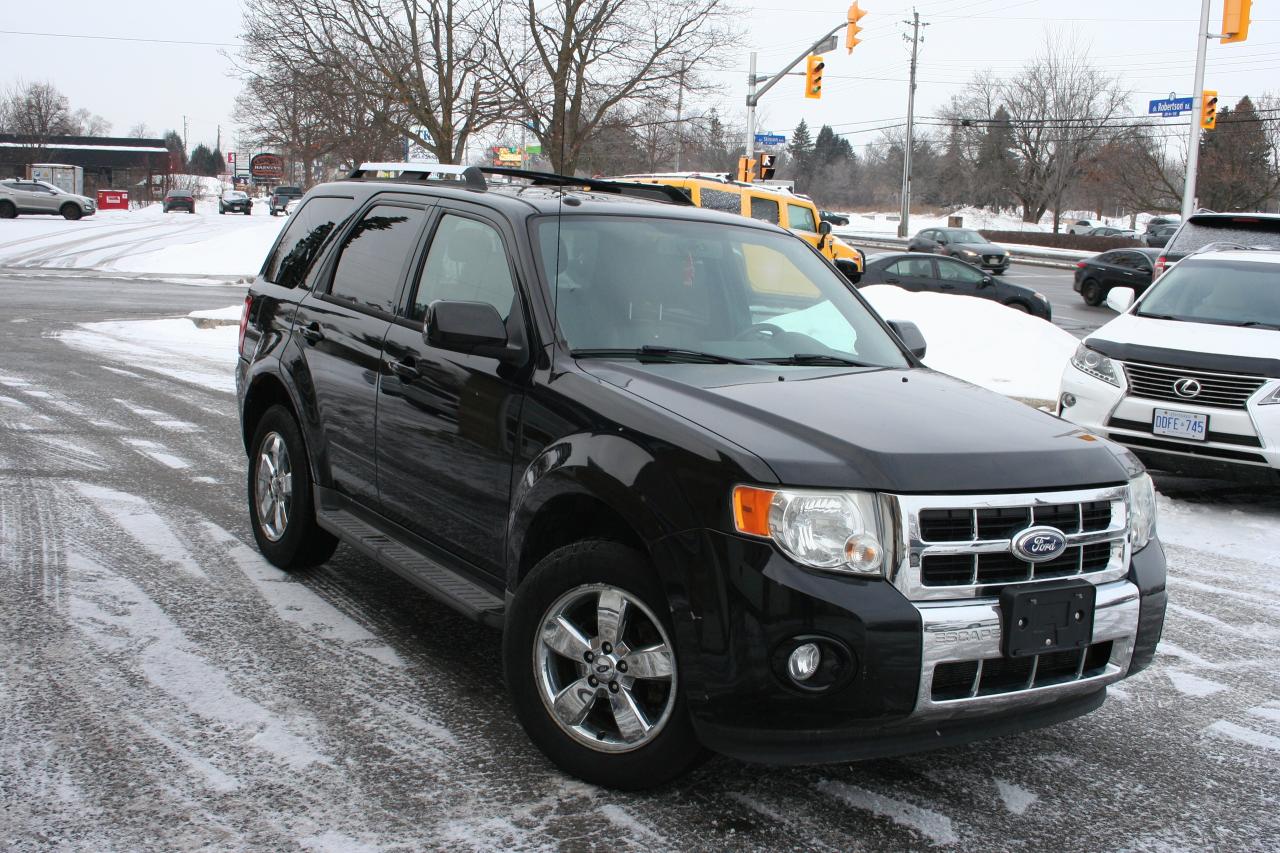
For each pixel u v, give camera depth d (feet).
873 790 11.79
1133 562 11.50
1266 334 26.96
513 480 12.55
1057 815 11.48
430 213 15.67
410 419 14.35
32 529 19.77
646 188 17.57
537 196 14.87
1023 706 10.70
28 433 27.68
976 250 126.41
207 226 173.99
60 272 90.12
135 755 11.75
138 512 21.20
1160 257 43.52
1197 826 11.40
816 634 9.85
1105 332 28.50
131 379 36.91
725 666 10.05
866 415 11.42
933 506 10.17
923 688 10.00
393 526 15.16
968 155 297.74
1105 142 244.63
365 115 69.77
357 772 11.60
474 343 12.63
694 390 11.75
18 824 10.30
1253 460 25.02
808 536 10.01
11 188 176.65
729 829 10.77
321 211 18.78
